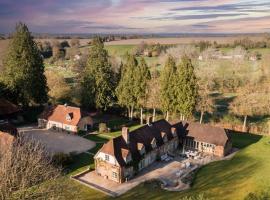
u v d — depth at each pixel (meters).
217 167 51.12
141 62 76.31
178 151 60.47
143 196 41.56
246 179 42.81
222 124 74.56
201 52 161.12
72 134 67.75
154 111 78.56
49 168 36.81
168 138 58.72
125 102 78.25
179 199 36.44
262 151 56.97
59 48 199.00
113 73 85.06
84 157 55.28
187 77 70.31
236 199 37.03
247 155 55.34
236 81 109.38
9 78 76.56
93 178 47.97
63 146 60.06
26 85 76.50
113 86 83.12
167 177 48.69
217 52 157.50
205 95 75.50
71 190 29.52
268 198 34.84
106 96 82.25
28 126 72.50
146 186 45.06
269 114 78.62
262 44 192.88
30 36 77.25
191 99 70.94
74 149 58.62
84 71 84.69
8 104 72.69
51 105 81.75
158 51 184.50
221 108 88.06
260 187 38.72
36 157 32.81
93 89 81.12
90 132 69.31
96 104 81.62
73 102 88.38
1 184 24.62
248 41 196.50
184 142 62.16
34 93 78.50
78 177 48.06
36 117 77.19
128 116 82.88
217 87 111.00
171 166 53.12
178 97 71.88
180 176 48.91
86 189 44.34
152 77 88.06
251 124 73.94
